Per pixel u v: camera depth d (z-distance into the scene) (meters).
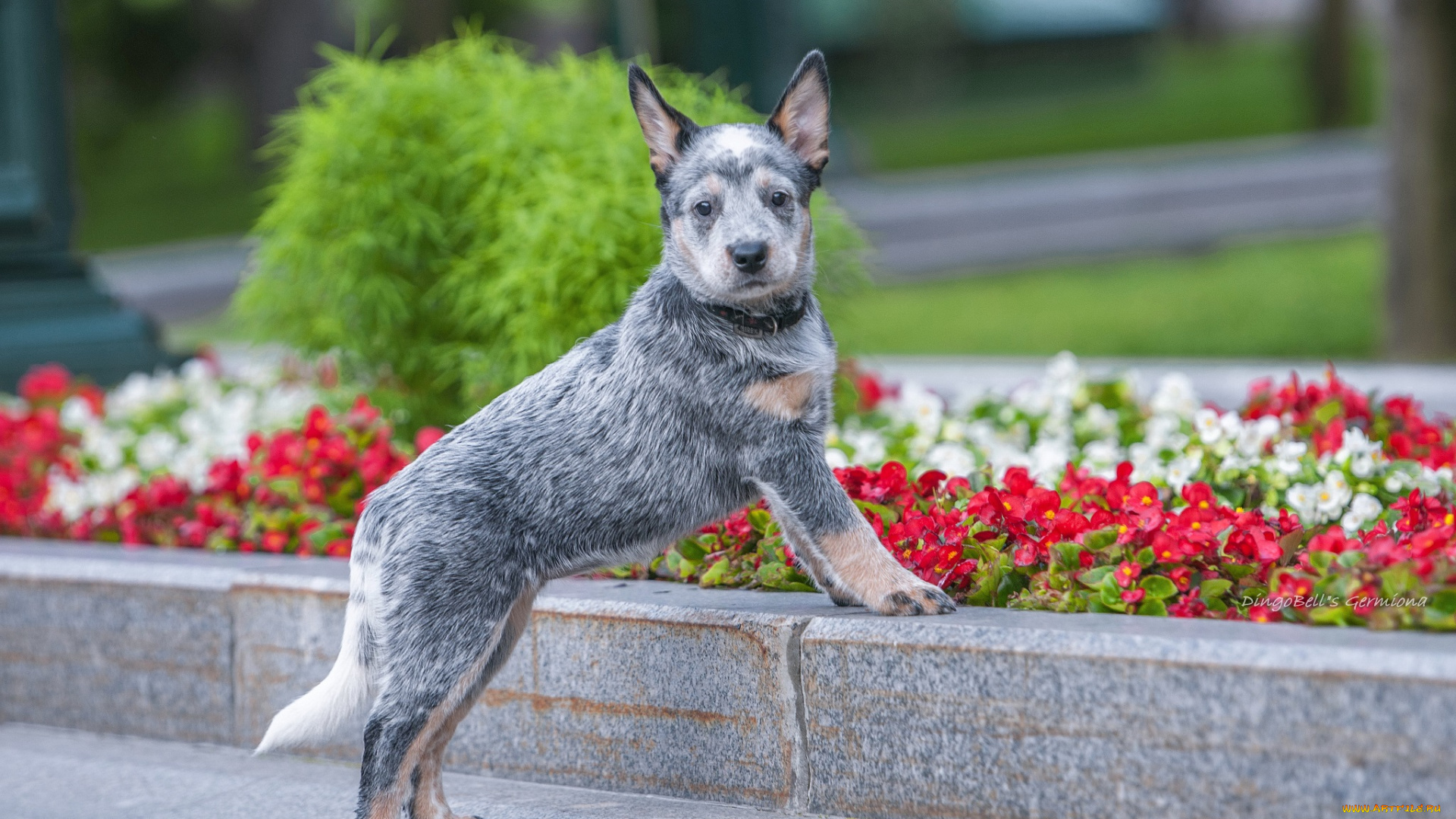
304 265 7.59
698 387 4.43
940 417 7.26
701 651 4.75
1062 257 23.70
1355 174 27.06
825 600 4.87
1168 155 30.78
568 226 6.69
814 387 4.50
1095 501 5.17
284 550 6.31
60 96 10.66
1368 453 5.47
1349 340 14.40
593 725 5.00
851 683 4.46
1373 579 4.16
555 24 37.38
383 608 4.29
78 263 10.88
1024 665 4.15
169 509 6.79
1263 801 3.84
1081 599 4.57
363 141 7.43
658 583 5.33
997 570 4.77
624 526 4.49
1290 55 49.00
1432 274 13.18
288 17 31.56
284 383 9.13
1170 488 5.59
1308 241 23.59
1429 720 3.62
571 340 6.75
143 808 5.17
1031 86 47.19
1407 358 13.27
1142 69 48.69
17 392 10.21
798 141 4.73
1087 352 14.66
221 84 41.75
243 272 8.20
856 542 4.52
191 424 8.20
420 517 4.31
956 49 44.62
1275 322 15.58
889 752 4.41
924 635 4.31
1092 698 4.05
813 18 41.72
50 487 7.22
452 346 7.56
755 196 4.45
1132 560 4.61
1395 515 5.03
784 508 4.52
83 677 6.11
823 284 7.21
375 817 4.23
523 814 4.79
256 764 5.63
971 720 4.25
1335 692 3.73
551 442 4.42
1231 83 44.91
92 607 6.04
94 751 5.91
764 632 4.61
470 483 4.36
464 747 5.30
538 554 4.42
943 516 5.05
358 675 4.34
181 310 22.66
